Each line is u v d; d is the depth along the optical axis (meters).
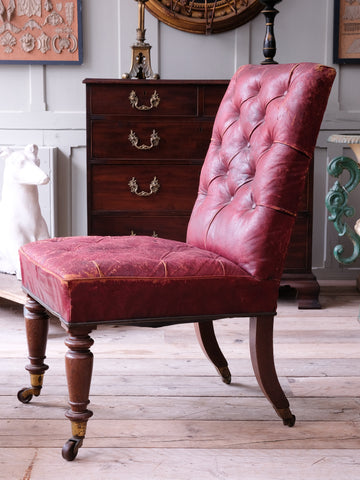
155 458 1.88
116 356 2.73
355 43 3.87
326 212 4.05
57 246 2.15
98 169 3.35
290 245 3.47
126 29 3.85
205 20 3.78
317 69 1.93
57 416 2.15
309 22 3.87
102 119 3.30
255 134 2.12
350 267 4.10
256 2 3.78
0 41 3.80
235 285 1.93
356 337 3.00
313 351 2.79
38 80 3.88
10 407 2.22
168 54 3.87
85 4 3.83
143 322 1.85
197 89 3.31
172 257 1.94
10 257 3.18
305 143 1.95
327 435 2.03
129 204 3.39
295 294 3.76
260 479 1.77
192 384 2.43
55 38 3.81
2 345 2.86
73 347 1.81
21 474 1.79
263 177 1.98
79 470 1.82
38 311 2.19
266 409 2.22
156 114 3.32
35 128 3.92
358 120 3.94
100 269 1.80
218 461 1.87
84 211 4.02
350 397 2.32
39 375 2.23
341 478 1.78
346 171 4.01
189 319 1.90
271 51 3.24
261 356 2.02
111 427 2.07
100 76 3.90
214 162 2.34
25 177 3.00
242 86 2.25
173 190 3.39
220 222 2.17
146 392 2.35
